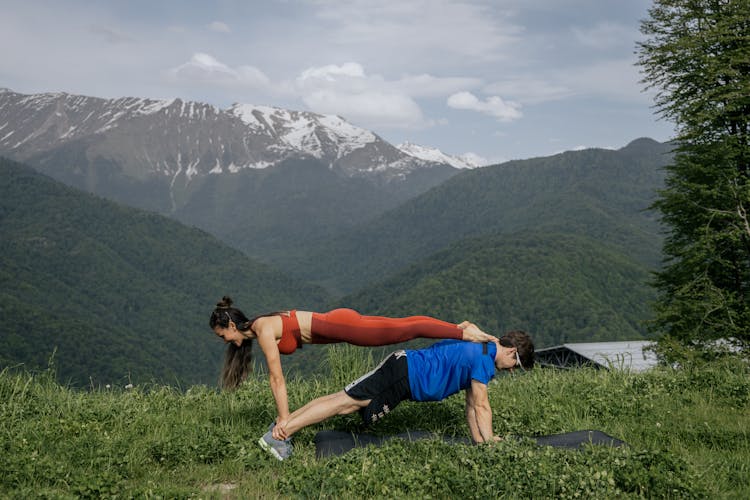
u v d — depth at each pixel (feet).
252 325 14.78
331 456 13.56
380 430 16.35
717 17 82.99
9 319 497.46
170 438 14.38
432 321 15.17
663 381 22.84
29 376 18.85
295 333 14.80
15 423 15.67
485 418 14.82
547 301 595.06
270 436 14.42
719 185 80.07
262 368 22.59
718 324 73.67
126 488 11.28
